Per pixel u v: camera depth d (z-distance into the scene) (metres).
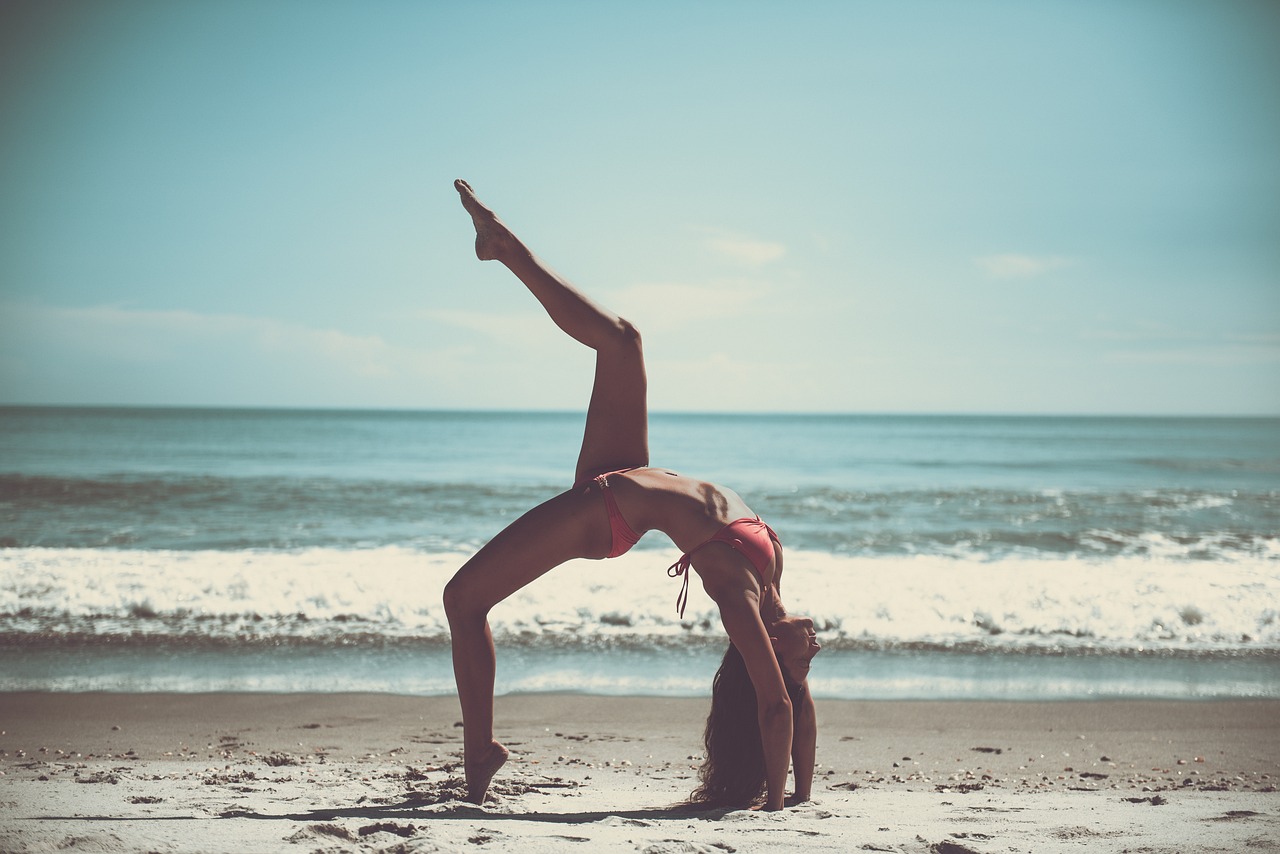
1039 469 33.75
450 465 32.59
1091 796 4.28
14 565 11.38
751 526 3.48
